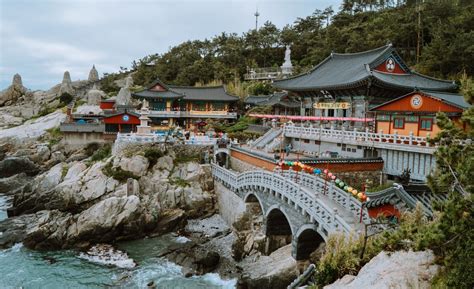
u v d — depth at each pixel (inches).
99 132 2783.0
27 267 1392.7
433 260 549.6
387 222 756.6
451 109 1236.5
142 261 1437.0
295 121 2490.2
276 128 2315.5
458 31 2534.5
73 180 1865.2
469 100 567.8
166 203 1817.2
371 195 897.5
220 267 1346.0
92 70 5403.5
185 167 2001.7
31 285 1267.2
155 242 1620.3
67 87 4712.1
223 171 1814.7
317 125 2118.6
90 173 1876.2
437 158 569.9
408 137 1342.3
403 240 611.8
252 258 1337.4
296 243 1138.0
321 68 2464.3
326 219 947.3
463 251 476.7
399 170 1393.9
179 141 2106.3
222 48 5098.4
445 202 530.3
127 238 1628.9
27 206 1926.7
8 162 2645.2
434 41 2541.8
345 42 3688.5
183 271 1333.7
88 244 1563.7
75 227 1592.0
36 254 1501.0
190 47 5511.8
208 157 2097.7
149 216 1699.1
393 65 1930.4
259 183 1375.5
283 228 1373.0
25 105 4431.6
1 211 2032.5
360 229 845.8
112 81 5211.6
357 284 577.0
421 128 1355.8
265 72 4234.7
